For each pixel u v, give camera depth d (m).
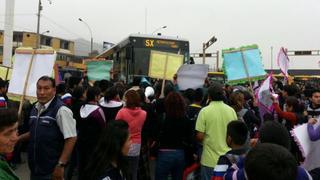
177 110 6.54
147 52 16.77
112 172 3.53
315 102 7.00
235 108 7.34
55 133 5.01
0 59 63.50
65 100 8.52
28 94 6.23
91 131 7.13
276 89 10.23
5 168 3.03
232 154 3.95
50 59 6.24
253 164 2.15
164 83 9.90
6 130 3.12
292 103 6.57
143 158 7.41
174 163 6.57
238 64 9.02
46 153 4.98
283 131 3.68
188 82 10.15
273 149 2.19
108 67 12.04
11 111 3.16
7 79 10.97
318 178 4.58
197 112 7.21
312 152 4.66
